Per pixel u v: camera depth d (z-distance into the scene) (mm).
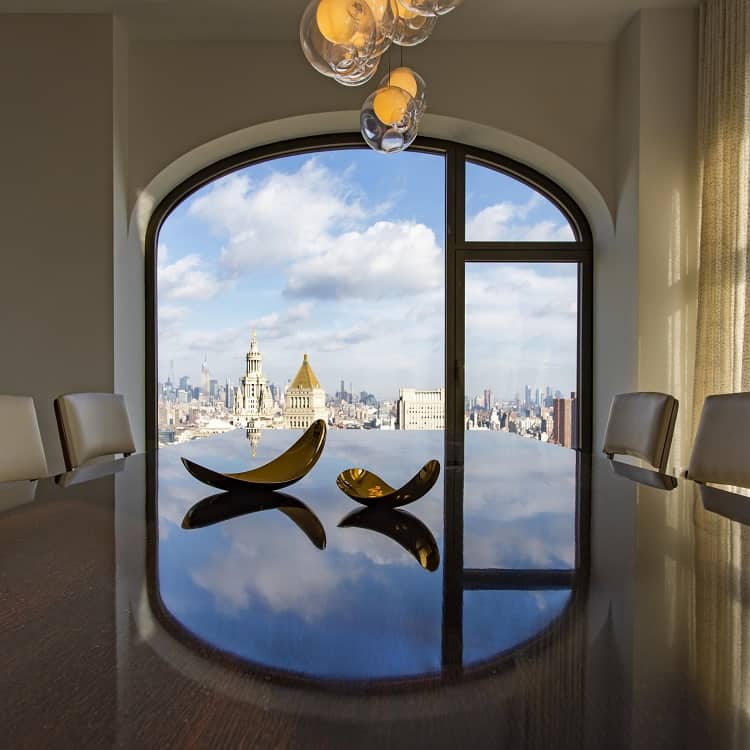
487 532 696
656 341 3203
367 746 257
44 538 667
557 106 3520
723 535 692
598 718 280
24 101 3281
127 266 3504
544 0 3121
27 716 286
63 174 3281
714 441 1390
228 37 3496
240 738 266
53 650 365
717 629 400
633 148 3283
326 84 3514
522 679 323
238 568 545
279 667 338
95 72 3275
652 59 3197
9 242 3273
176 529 708
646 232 3215
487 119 3520
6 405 1498
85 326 3275
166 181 3680
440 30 3404
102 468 1277
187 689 313
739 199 2773
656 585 502
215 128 3527
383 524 734
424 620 413
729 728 270
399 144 2146
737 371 2771
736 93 2803
